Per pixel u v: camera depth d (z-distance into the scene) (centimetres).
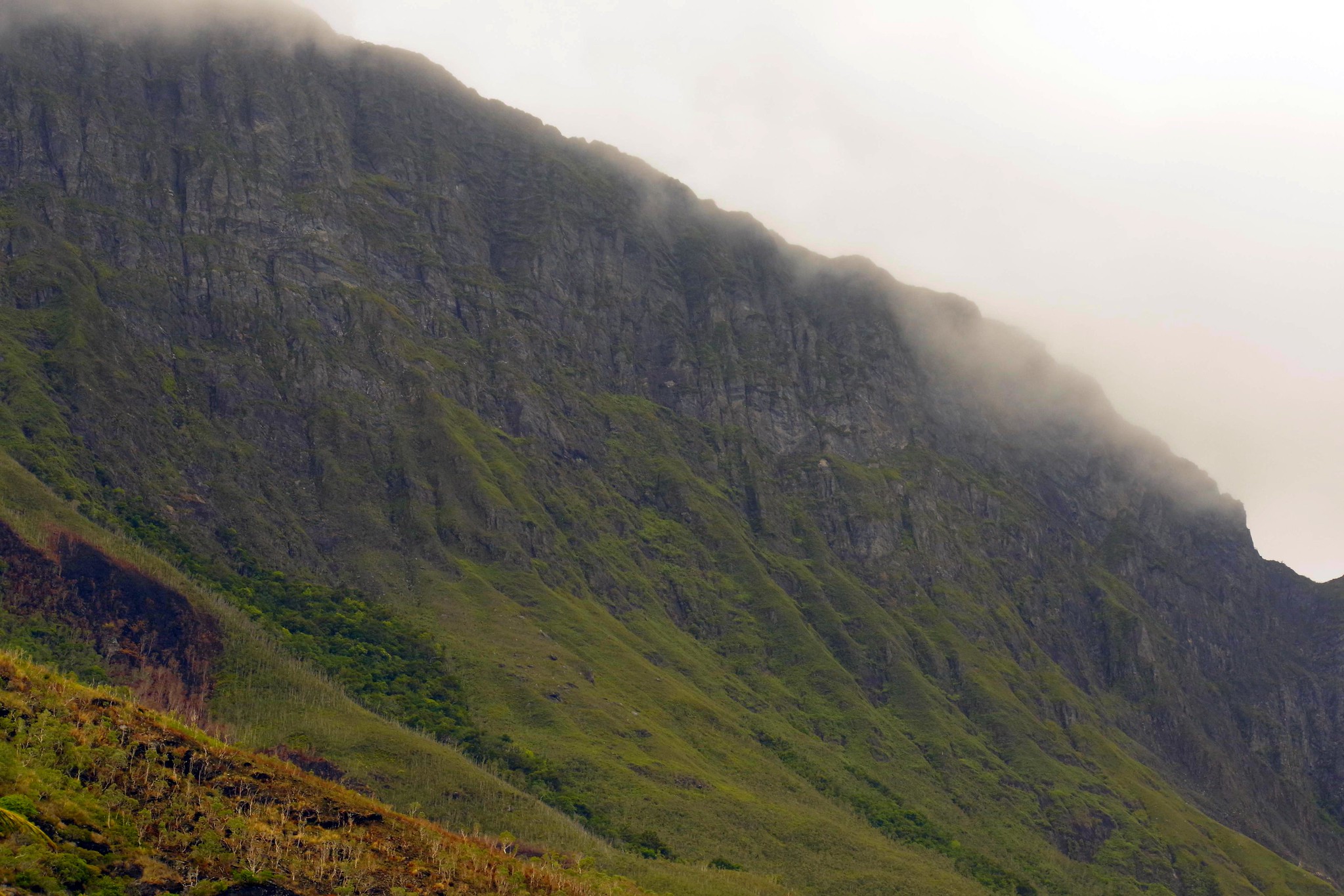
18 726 14862
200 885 13875
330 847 15700
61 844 13412
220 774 16262
